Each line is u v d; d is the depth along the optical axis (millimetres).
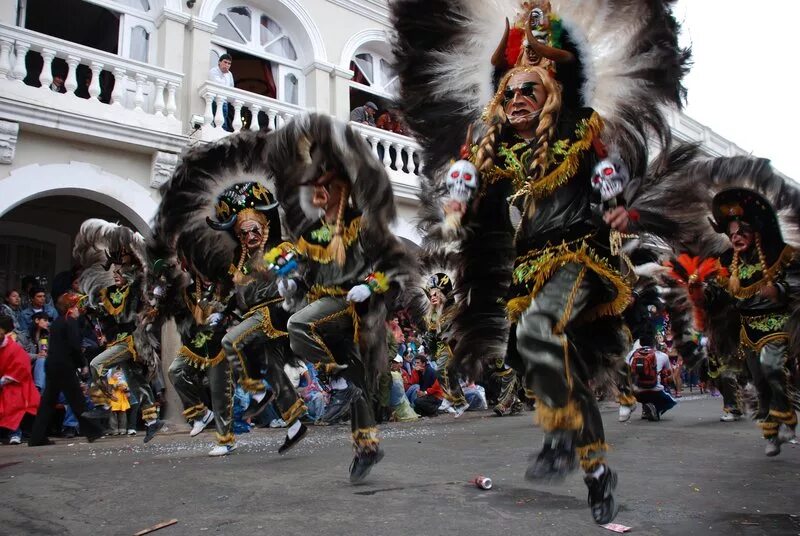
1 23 8227
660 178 4086
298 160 3910
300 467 4172
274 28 12062
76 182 8750
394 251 3652
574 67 2959
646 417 7645
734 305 4797
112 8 10023
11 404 6996
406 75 3463
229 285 5262
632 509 2762
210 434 7730
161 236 5402
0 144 8078
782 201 4426
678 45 2928
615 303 2672
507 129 2891
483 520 2576
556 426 2381
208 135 9750
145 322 5648
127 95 9469
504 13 3158
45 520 2803
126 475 3996
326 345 3666
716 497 3020
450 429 7102
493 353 3113
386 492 3203
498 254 3049
